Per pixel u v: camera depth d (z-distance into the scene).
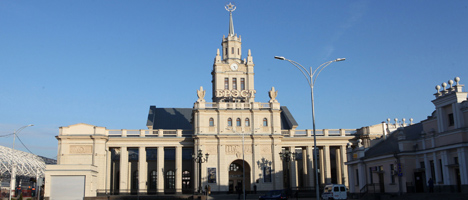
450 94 57.72
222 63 109.12
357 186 80.12
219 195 91.12
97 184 96.69
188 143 102.94
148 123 118.88
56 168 86.31
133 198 87.88
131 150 117.00
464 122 55.75
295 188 101.44
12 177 96.62
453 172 56.44
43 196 90.38
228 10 115.69
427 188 61.44
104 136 99.00
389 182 68.00
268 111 101.75
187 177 115.69
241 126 100.25
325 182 104.94
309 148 106.25
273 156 99.88
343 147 106.50
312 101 51.44
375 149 78.12
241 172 106.38
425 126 66.25
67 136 97.88
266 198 75.69
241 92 106.81
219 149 98.25
